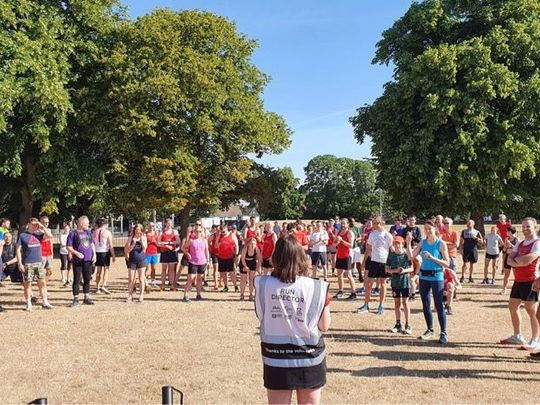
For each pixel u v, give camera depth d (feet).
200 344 30.94
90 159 96.94
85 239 45.09
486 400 21.20
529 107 92.99
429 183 95.25
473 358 27.58
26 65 76.13
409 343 31.09
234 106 113.39
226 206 129.90
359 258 59.67
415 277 47.78
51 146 89.30
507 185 99.86
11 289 55.36
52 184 91.50
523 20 98.58
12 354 28.71
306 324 13.20
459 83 95.61
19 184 101.50
